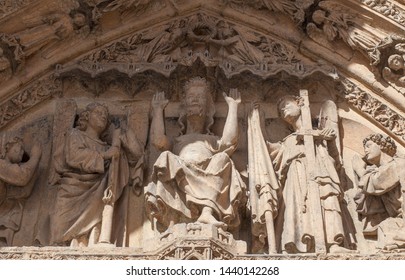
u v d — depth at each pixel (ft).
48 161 32.89
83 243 30.45
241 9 36.45
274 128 34.12
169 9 36.50
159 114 32.83
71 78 34.81
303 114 33.19
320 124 33.96
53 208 31.37
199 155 31.30
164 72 34.45
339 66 34.83
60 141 32.89
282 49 35.68
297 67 34.65
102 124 33.01
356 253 29.30
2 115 33.58
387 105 33.83
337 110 34.40
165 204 30.19
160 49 35.86
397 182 30.99
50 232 30.66
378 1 34.35
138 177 32.14
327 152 32.42
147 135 33.71
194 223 29.37
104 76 34.73
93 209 30.94
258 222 30.60
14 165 31.60
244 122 34.19
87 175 31.60
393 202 30.99
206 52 34.76
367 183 31.40
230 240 29.45
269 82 34.81
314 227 30.17
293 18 35.45
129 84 34.86
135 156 32.65
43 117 34.09
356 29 34.55
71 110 33.86
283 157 32.50
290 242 30.12
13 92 34.06
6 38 33.53
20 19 34.17
